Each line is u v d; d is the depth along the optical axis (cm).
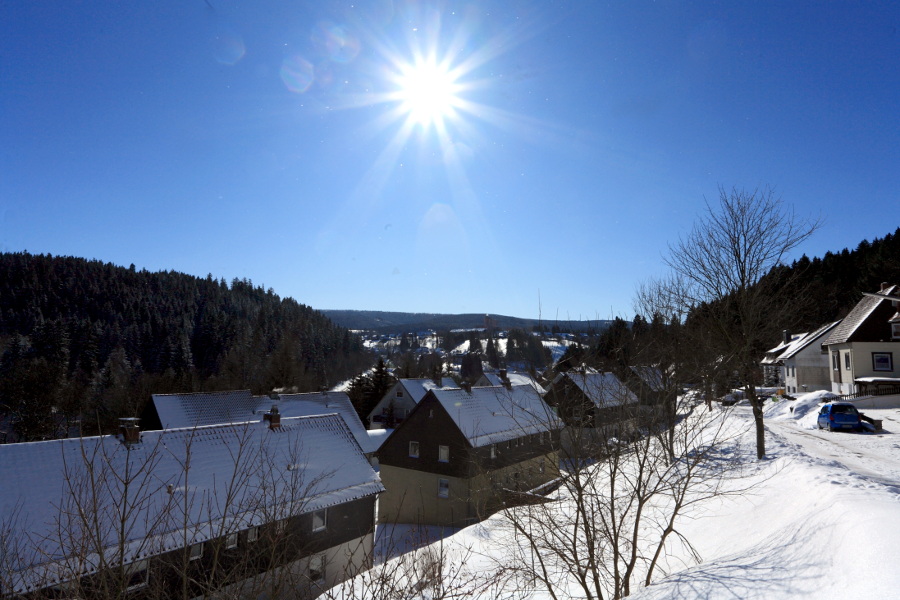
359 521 1862
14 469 1275
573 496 966
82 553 503
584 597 1072
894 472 1458
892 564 574
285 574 633
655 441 1059
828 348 4150
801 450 1820
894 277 5425
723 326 1748
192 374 6756
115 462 1426
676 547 1233
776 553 809
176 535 1166
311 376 7738
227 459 1627
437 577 747
